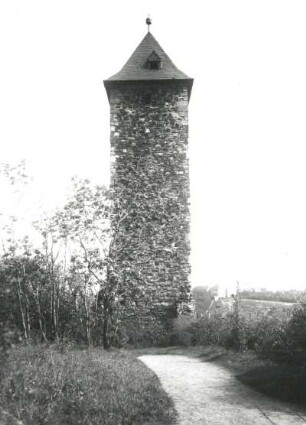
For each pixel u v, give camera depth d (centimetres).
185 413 757
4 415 578
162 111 2206
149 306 2020
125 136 2188
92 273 1410
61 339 1367
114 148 2178
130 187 2139
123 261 1616
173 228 2097
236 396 873
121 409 705
